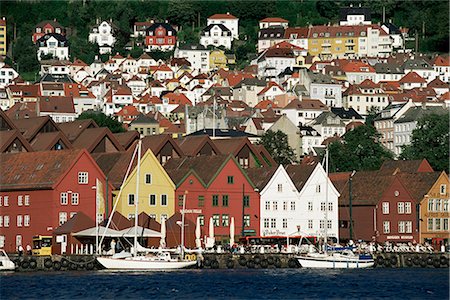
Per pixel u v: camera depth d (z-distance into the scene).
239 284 191.00
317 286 190.50
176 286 186.25
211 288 184.88
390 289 187.75
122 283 189.00
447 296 179.88
